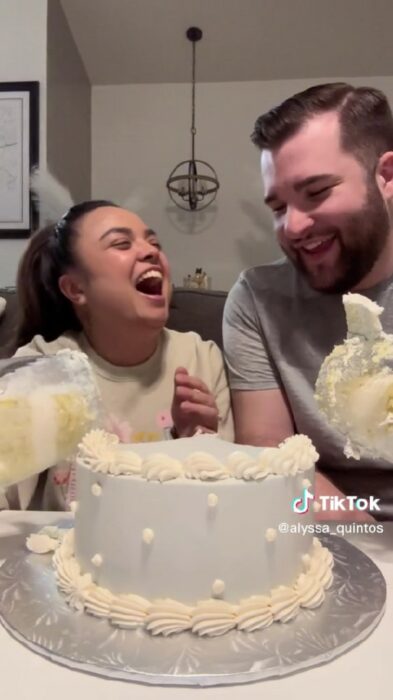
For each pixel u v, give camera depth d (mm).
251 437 1165
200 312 1570
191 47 2926
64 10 2686
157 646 552
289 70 3035
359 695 502
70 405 709
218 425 1109
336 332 1111
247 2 2676
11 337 1588
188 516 586
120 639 563
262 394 1184
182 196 3084
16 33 2414
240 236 3148
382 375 693
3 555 762
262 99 3107
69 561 675
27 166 2408
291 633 574
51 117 2475
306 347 1134
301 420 1135
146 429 1210
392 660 550
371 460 1071
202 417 1059
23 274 1340
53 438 700
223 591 588
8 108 2400
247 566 596
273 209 1067
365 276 1070
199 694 501
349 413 703
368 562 733
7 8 2418
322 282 1065
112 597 602
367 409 691
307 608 615
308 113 1002
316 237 1013
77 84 2928
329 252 1028
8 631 595
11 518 893
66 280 1221
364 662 547
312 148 979
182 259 3193
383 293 1092
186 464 603
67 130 2736
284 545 619
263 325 1173
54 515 905
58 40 2596
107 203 1274
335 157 981
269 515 605
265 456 622
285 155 995
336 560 737
